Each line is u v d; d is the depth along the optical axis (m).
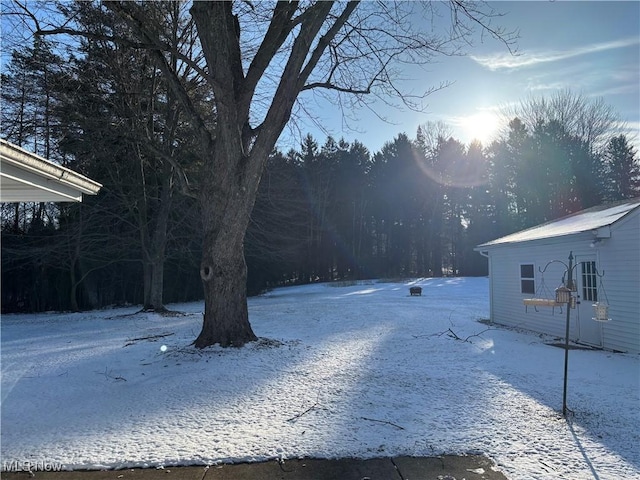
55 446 4.11
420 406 5.19
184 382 6.27
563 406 4.94
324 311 17.02
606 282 9.48
